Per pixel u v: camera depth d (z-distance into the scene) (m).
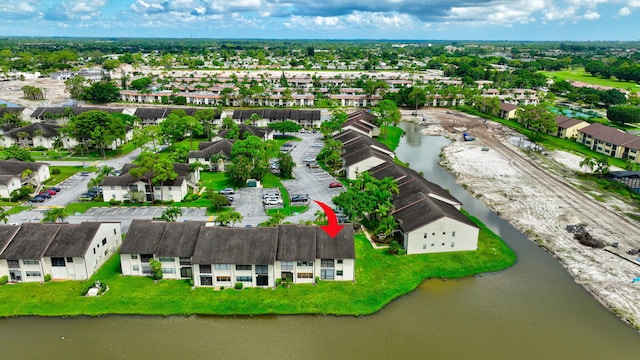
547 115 175.75
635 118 187.25
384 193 86.69
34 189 107.81
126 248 70.19
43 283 69.50
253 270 68.75
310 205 100.06
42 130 147.75
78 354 56.66
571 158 148.12
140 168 98.44
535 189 118.25
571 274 76.56
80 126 133.88
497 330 62.47
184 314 63.75
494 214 102.19
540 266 79.12
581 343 60.19
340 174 123.06
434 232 80.38
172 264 70.69
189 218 92.44
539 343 60.06
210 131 158.88
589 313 66.38
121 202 101.06
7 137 147.00
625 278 75.19
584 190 117.62
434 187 100.44
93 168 126.06
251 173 114.00
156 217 91.56
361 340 59.94
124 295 66.81
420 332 61.72
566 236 90.81
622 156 146.50
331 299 67.38
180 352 57.25
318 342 59.47
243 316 63.81
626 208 105.38
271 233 71.06
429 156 150.12
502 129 192.75
